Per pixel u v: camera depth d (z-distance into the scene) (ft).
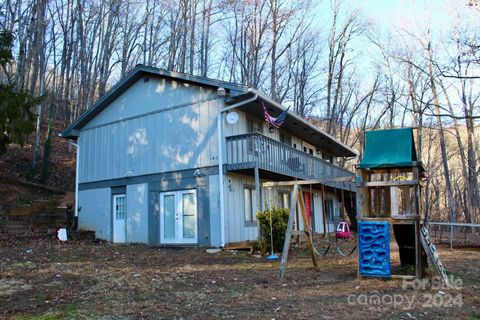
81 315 17.38
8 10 78.69
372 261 25.35
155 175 50.06
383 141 26.40
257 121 55.06
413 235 28.30
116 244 48.44
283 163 51.57
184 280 25.27
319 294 21.12
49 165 75.41
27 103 43.37
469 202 92.38
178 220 47.52
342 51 115.03
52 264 30.89
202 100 47.83
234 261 34.14
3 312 17.90
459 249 45.01
